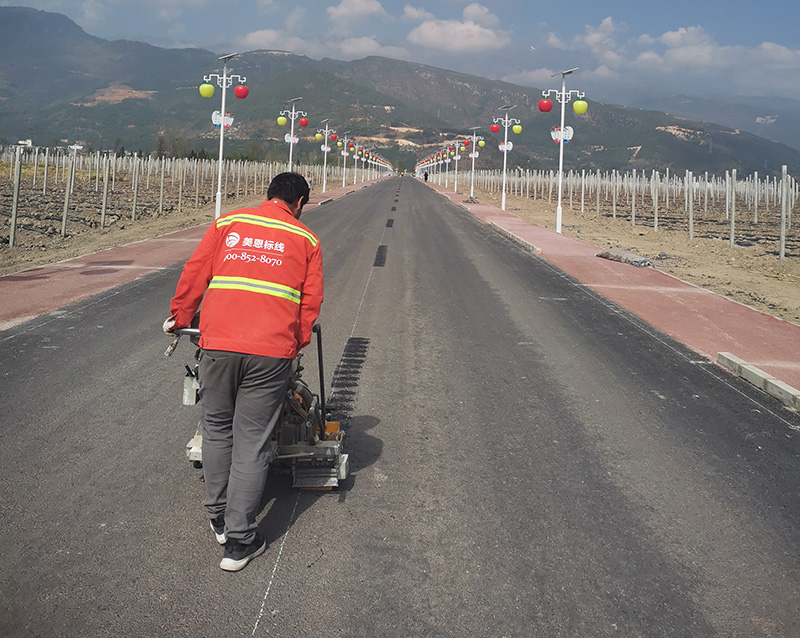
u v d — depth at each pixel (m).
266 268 3.00
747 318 9.21
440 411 5.11
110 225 18.53
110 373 5.68
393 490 3.76
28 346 6.39
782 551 3.30
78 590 2.73
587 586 2.92
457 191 54.31
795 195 38.09
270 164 54.34
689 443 4.70
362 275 11.62
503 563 3.07
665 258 15.88
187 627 2.54
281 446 3.58
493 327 8.12
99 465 3.91
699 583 2.99
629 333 8.11
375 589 2.83
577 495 3.80
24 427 4.41
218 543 3.14
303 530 3.29
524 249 16.45
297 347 3.10
